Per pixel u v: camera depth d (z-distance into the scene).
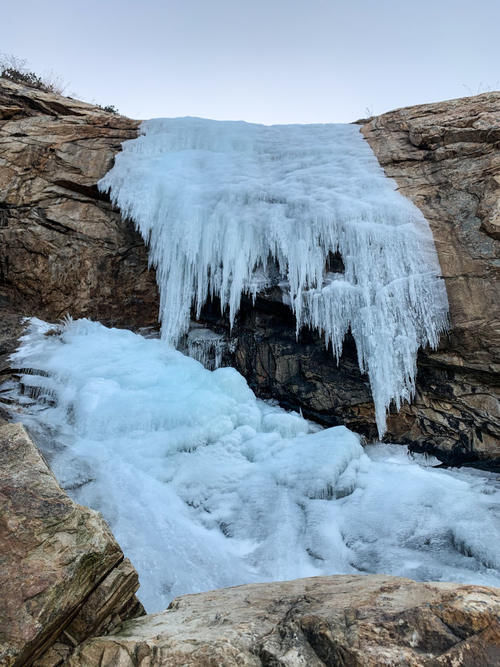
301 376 7.71
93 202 9.43
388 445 7.09
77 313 8.87
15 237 8.90
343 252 7.31
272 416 7.15
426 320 6.59
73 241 9.01
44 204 9.18
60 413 6.54
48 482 2.92
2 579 2.26
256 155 9.62
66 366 7.32
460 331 6.39
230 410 6.97
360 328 6.89
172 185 8.94
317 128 10.12
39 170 9.43
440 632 2.04
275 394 7.93
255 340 8.27
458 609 2.14
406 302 6.72
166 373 7.63
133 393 6.92
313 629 2.17
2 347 7.63
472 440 6.59
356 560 4.85
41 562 2.38
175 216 8.56
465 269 6.66
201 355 8.62
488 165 7.43
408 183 7.90
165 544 4.78
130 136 10.21
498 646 1.96
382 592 2.50
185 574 4.43
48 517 2.64
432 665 1.89
